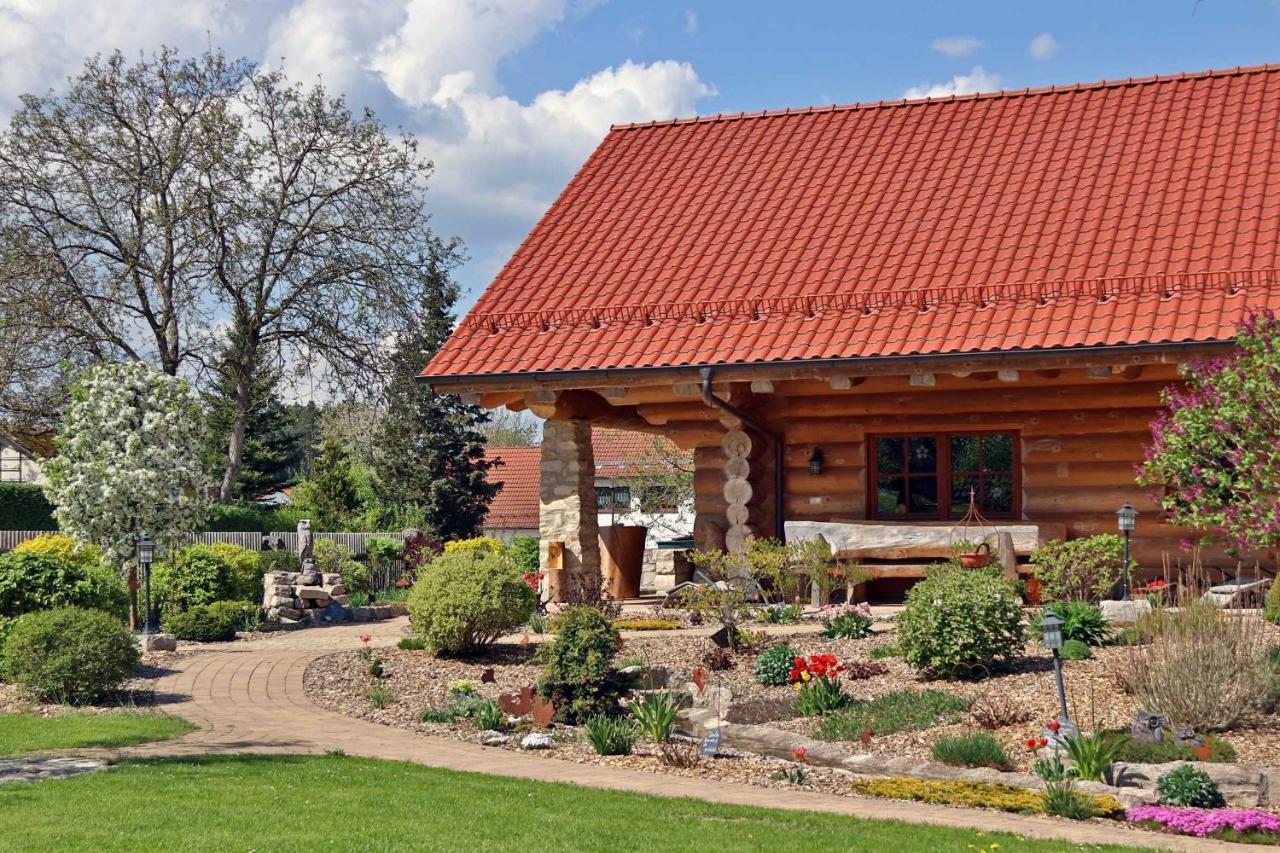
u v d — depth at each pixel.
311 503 42.88
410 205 39.53
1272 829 8.70
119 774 9.46
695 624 16.97
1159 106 20.27
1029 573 17.12
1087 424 18.12
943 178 20.12
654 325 18.66
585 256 20.59
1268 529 11.30
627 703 13.02
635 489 43.38
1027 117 21.08
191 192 37.03
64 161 36.22
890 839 8.12
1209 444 12.03
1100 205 18.38
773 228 20.06
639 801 9.20
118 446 20.25
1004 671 13.04
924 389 18.89
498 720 12.38
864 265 18.56
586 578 19.17
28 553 15.94
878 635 15.46
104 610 16.17
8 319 35.44
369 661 15.41
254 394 43.97
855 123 22.39
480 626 15.35
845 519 19.42
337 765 10.08
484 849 7.45
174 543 20.14
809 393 19.39
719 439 19.89
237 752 10.61
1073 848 8.04
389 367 39.28
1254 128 19.00
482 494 43.12
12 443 43.75
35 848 7.22
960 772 10.36
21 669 13.23
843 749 11.16
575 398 19.59
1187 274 16.31
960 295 17.31
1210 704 11.02
